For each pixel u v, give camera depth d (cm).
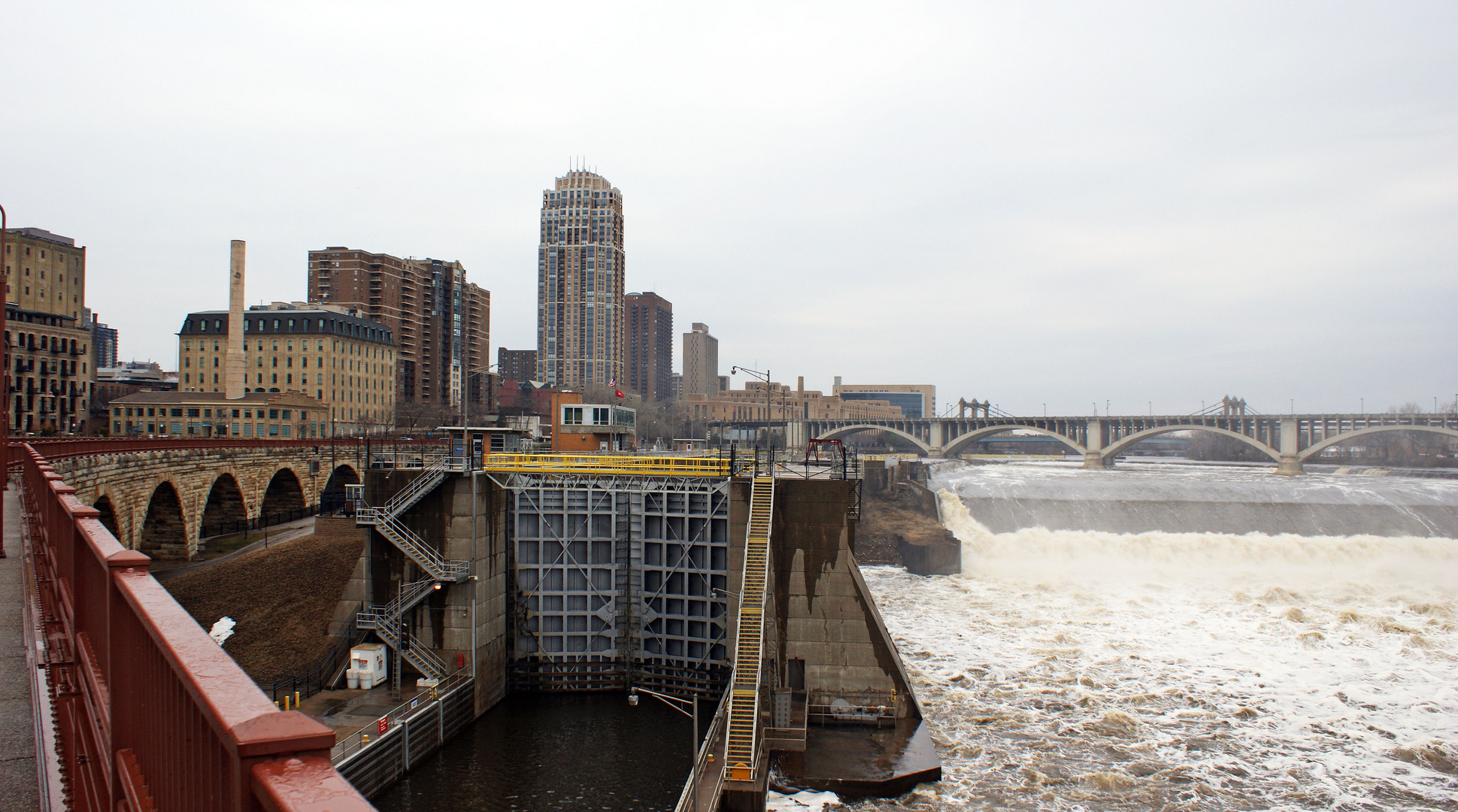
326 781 297
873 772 4272
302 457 9769
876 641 4847
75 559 915
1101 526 10650
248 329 17662
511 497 5772
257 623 5984
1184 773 4491
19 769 872
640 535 5744
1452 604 7731
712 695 5503
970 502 11312
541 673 5741
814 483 4969
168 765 493
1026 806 4153
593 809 4150
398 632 4959
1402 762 4619
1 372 2686
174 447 6956
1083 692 5597
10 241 15112
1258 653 6394
